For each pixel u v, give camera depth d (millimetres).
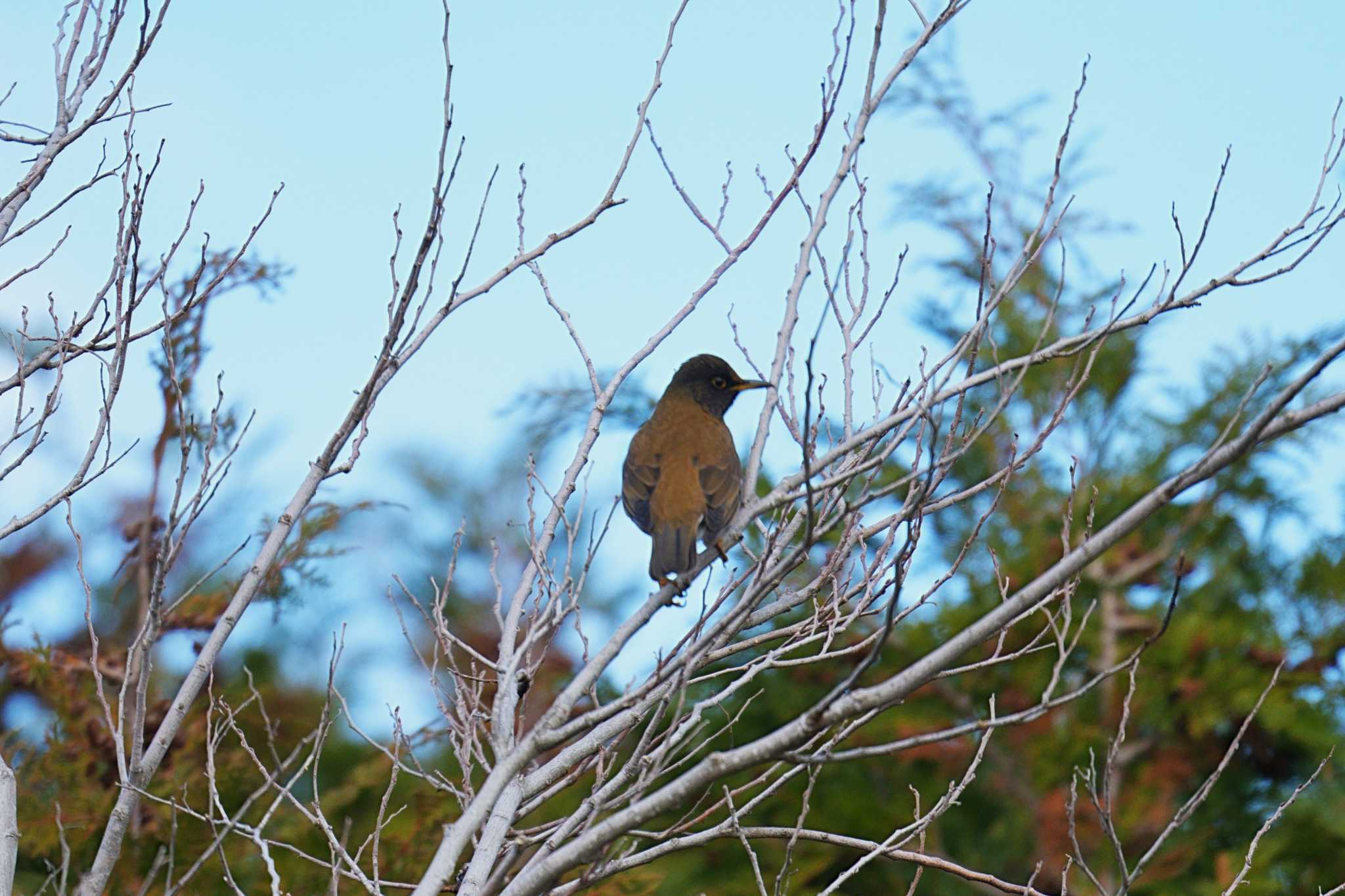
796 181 9594
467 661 14500
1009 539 19359
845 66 9484
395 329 8297
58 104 9117
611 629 15695
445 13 7988
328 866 8078
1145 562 19234
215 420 8109
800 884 16750
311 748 14125
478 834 7805
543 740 7227
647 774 7379
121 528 14773
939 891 17625
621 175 9438
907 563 6324
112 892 12656
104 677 13578
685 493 10625
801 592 8664
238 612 8133
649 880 13578
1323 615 18859
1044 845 17828
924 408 6984
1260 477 19516
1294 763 18297
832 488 8305
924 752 18203
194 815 8102
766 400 9344
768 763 6293
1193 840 17562
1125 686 18438
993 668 18578
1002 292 8328
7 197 8789
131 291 8477
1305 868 17750
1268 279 8688
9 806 7680
